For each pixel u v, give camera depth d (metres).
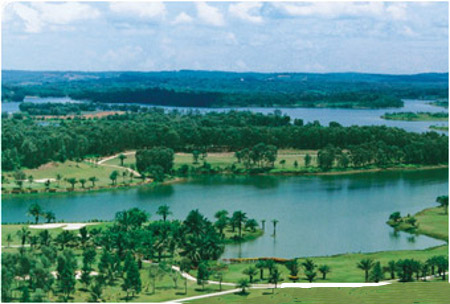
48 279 179.25
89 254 199.25
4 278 172.62
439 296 170.62
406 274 194.12
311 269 199.38
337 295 172.00
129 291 181.62
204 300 173.12
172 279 197.00
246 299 172.88
